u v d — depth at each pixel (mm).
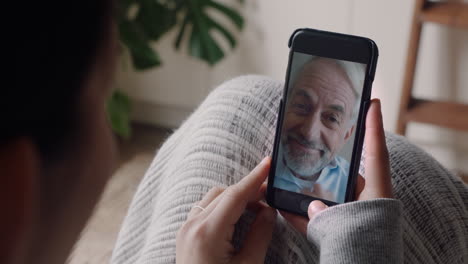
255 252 517
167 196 629
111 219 1826
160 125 2346
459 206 646
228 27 2131
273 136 643
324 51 544
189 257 494
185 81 2234
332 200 551
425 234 619
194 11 2002
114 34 229
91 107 228
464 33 1885
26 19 189
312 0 1996
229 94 684
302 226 563
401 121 1902
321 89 548
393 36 1971
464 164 2088
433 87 1994
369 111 535
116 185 1982
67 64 204
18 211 202
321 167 553
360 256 470
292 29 2055
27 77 193
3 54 188
